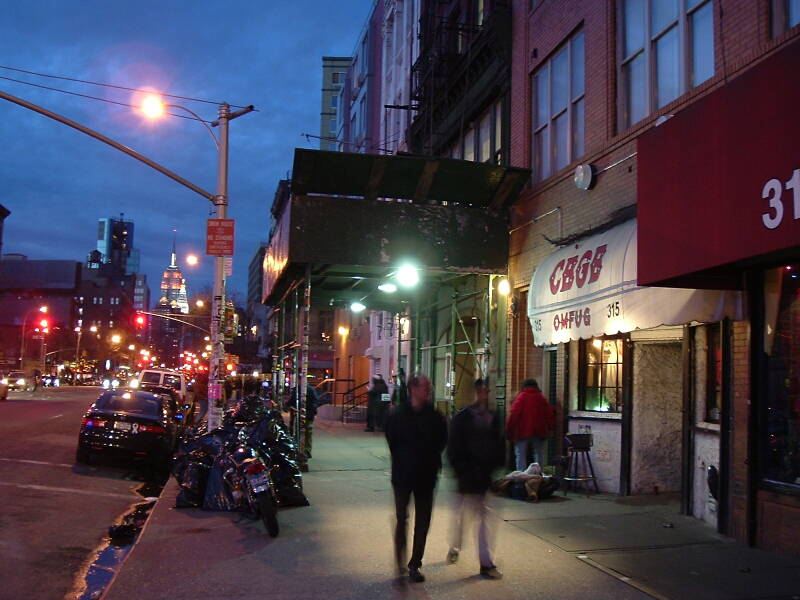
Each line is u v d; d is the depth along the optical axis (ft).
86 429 47.65
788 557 22.75
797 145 18.37
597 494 34.99
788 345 23.13
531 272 42.06
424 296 62.44
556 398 39.99
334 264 42.55
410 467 20.99
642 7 34.04
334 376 133.39
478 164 42.29
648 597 19.30
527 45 45.19
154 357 475.72
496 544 24.91
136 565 22.20
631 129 32.60
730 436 25.61
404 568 20.99
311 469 44.32
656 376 34.71
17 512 31.68
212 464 32.04
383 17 103.86
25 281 390.63
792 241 18.39
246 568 21.98
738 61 26.18
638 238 24.85
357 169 42.39
